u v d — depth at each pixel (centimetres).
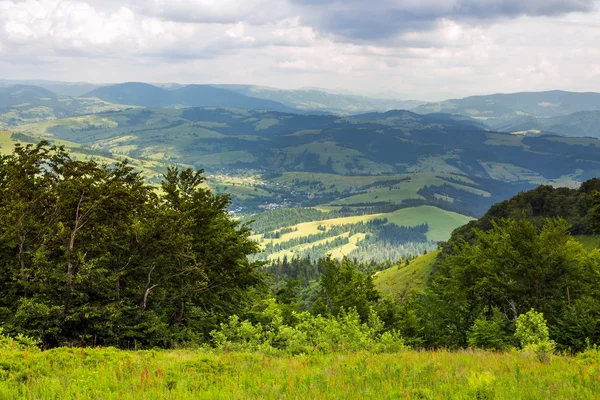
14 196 2997
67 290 2770
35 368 1396
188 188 4012
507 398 1066
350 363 1577
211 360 1580
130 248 3250
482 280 5262
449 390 1159
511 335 4238
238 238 3906
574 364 1530
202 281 3603
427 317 5769
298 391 1170
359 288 5906
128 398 1105
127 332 2873
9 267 2862
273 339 2378
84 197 3016
